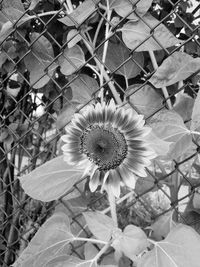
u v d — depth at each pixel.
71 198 0.60
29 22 0.70
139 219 0.71
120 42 0.58
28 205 0.89
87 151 0.46
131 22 0.51
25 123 0.85
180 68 0.46
